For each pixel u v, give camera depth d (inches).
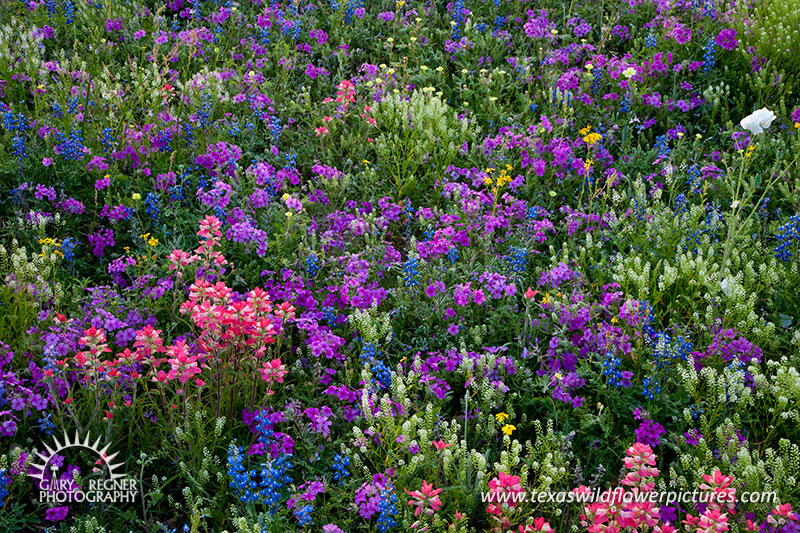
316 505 150.7
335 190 231.5
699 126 265.9
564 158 237.6
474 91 274.4
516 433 170.7
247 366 161.9
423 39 309.6
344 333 187.6
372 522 149.3
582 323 182.5
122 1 317.1
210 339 153.9
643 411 162.7
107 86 246.1
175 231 207.6
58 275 192.9
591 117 264.7
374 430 151.9
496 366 174.2
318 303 194.5
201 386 149.9
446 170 239.6
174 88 267.4
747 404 166.9
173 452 154.6
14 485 141.7
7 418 153.1
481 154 248.5
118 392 154.6
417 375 168.6
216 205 210.2
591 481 149.2
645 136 266.8
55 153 217.5
